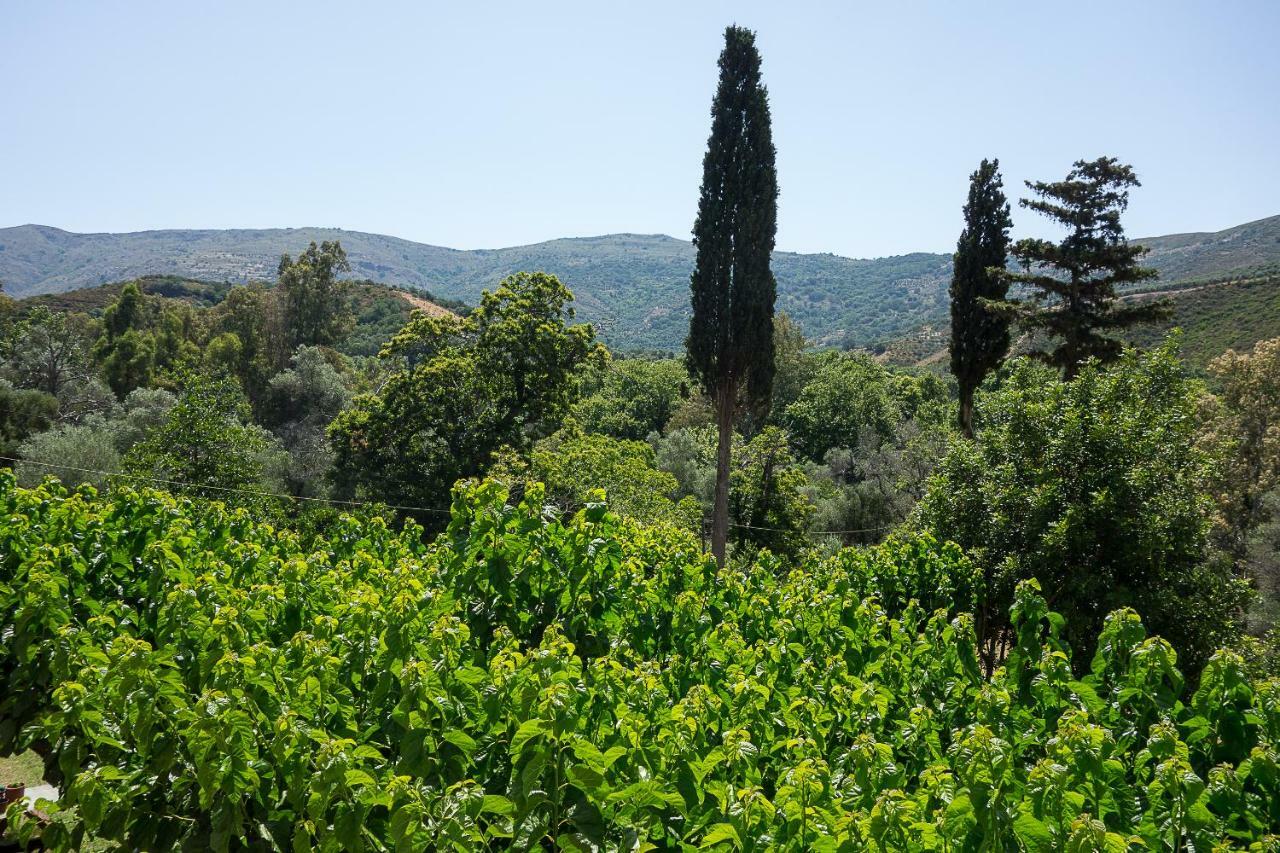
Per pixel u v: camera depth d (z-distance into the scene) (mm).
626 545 6598
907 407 50781
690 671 4629
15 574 5492
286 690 3434
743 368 23047
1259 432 29016
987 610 9211
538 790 2830
